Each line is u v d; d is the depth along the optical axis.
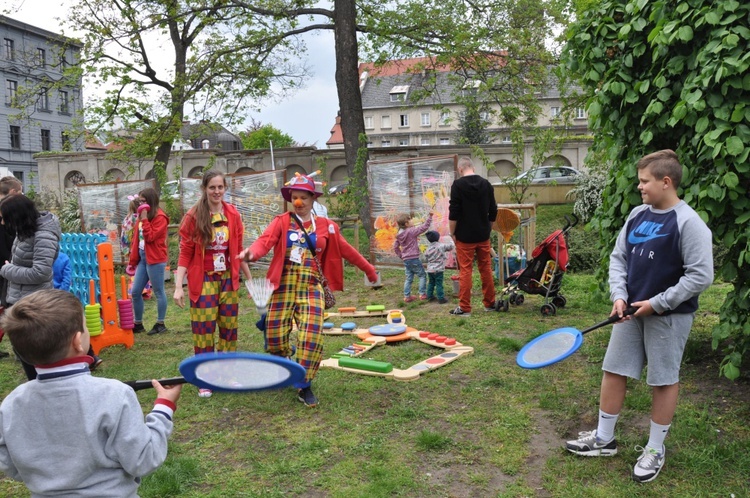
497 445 4.05
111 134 18.34
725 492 3.35
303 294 4.89
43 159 29.39
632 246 3.62
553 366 5.57
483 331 7.02
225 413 4.76
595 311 7.75
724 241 4.46
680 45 4.67
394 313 7.76
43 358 1.96
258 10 16.62
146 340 7.38
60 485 1.95
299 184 4.83
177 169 16.62
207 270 5.16
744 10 4.17
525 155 25.52
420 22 17.08
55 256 4.99
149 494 3.50
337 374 5.59
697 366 5.31
